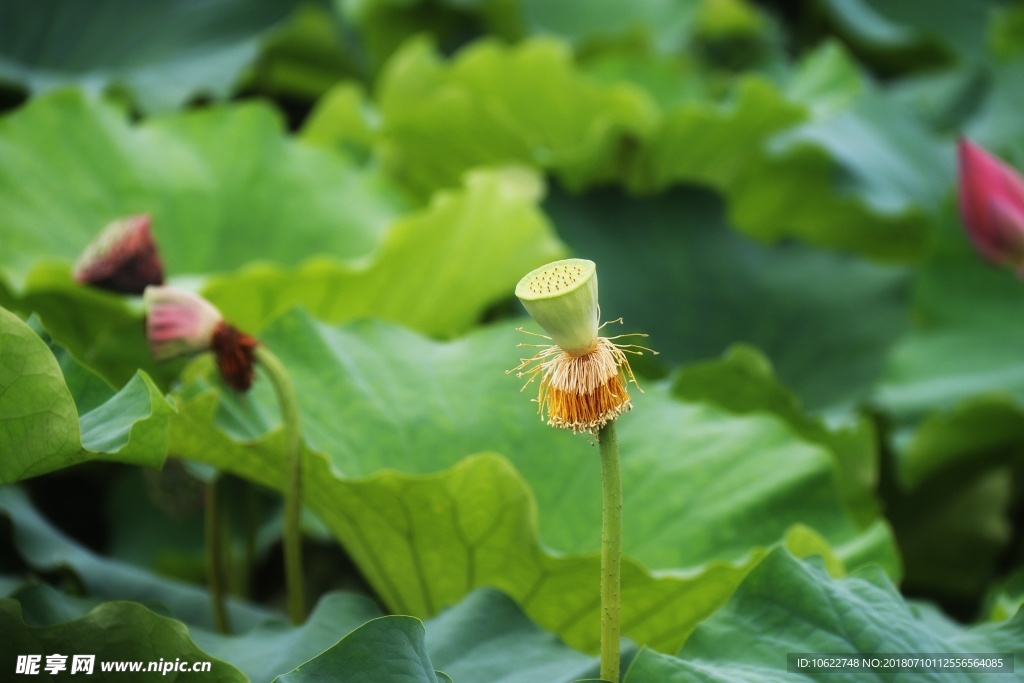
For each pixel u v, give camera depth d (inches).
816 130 119.5
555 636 67.8
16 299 80.2
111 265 73.4
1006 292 105.0
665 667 64.7
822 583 66.3
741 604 66.2
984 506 95.7
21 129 92.4
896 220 118.0
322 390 75.2
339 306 87.0
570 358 64.0
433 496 70.2
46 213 90.1
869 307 110.1
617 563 64.3
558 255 91.7
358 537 73.0
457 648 67.3
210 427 70.8
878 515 82.7
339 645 64.4
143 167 97.0
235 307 82.6
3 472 65.3
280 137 103.3
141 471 97.4
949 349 103.0
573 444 76.4
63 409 64.4
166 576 97.0
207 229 98.3
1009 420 89.0
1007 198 85.0
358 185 104.8
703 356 106.7
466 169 118.0
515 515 70.2
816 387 104.7
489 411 76.6
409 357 77.4
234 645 68.9
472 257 90.6
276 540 93.3
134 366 80.0
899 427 98.3
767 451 76.1
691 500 75.4
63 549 77.2
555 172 115.2
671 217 113.5
